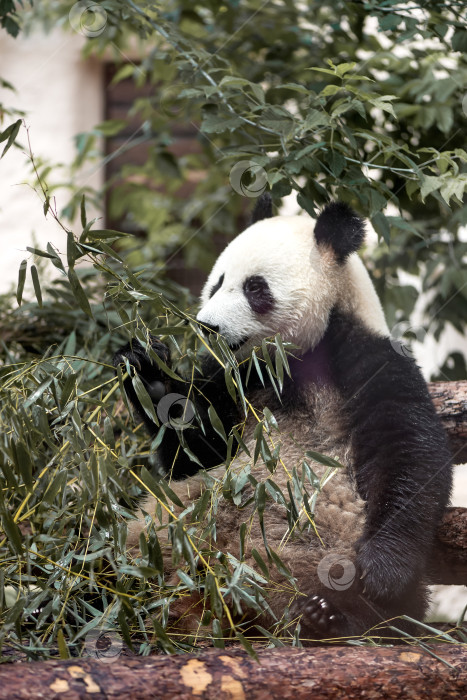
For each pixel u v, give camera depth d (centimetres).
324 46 700
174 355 490
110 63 1052
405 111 584
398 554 349
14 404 336
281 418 411
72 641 292
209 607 347
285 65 684
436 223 664
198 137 741
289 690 253
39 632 316
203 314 423
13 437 322
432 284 703
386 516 359
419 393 392
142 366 380
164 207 849
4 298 573
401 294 652
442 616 626
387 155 443
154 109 764
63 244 991
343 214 421
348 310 424
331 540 372
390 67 647
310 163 446
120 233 335
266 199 482
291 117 454
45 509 314
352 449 392
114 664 249
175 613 351
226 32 716
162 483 313
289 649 271
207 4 699
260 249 427
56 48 1040
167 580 374
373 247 702
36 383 335
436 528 371
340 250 420
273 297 418
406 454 372
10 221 996
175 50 542
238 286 426
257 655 264
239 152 490
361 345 411
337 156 434
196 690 246
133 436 438
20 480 349
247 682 252
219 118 469
